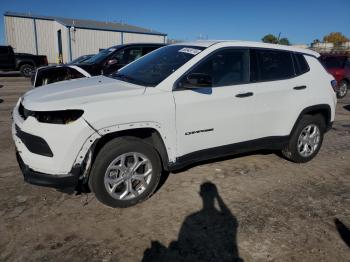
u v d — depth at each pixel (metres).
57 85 4.17
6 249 2.98
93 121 3.27
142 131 3.79
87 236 3.22
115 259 2.92
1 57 20.17
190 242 3.19
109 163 3.49
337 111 10.53
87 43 32.31
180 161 3.99
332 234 3.41
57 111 3.27
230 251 3.08
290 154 5.18
